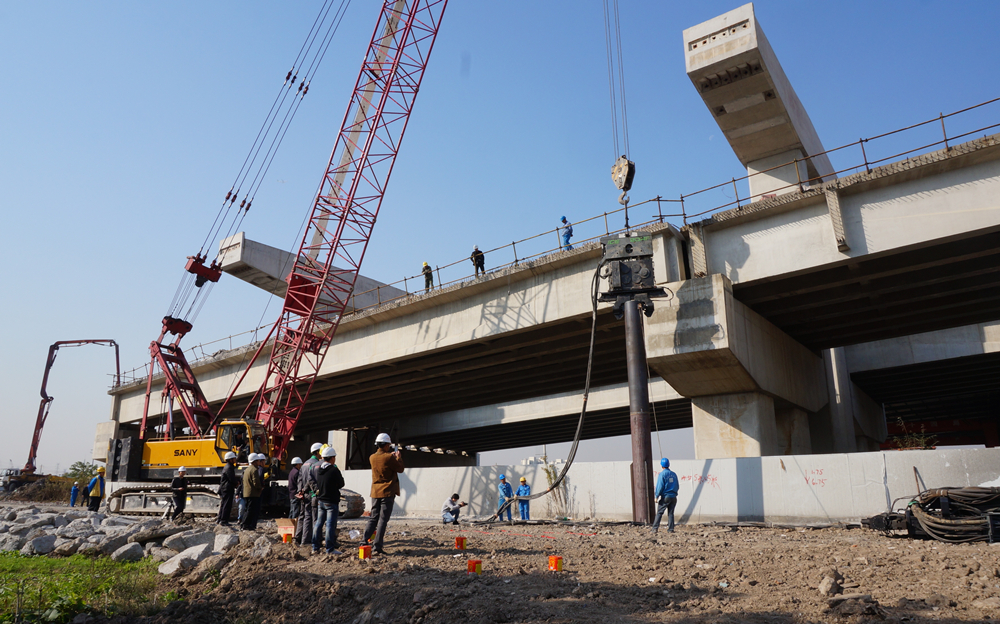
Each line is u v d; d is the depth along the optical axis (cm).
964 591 724
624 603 750
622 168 2441
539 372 3594
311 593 888
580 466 2359
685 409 4484
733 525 1916
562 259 2588
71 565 1184
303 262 3419
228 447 2545
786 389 2695
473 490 2736
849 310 2592
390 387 4106
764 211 2220
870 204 2033
